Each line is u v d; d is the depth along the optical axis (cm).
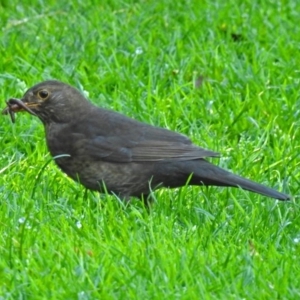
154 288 885
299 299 882
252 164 1205
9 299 870
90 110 1129
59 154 1116
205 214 1066
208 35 1617
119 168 1090
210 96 1396
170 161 1081
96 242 977
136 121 1125
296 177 1185
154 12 1725
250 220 1050
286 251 973
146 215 1069
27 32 1606
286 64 1509
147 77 1455
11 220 1029
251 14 1702
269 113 1360
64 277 901
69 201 1105
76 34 1580
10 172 1170
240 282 900
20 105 1127
